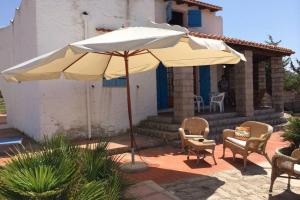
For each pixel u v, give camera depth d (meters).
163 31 6.10
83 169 4.39
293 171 5.62
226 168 7.80
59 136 5.05
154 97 13.06
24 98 12.35
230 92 17.69
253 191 6.21
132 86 12.41
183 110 11.11
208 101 16.61
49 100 10.62
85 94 11.33
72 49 5.48
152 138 11.12
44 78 7.97
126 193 4.80
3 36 14.52
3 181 3.62
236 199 5.80
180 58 8.20
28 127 11.90
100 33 11.73
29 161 3.99
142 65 9.30
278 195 5.99
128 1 12.48
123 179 4.91
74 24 11.17
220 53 7.49
